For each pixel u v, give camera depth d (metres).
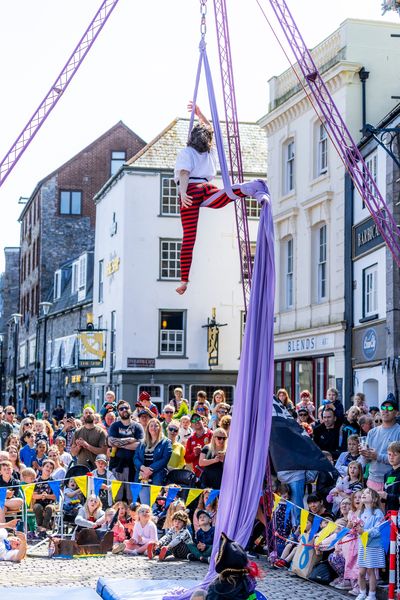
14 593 10.99
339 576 11.49
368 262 24.67
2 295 90.44
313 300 28.38
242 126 42.22
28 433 17.11
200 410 18.53
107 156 57.81
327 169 27.38
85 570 12.72
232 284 39.81
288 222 29.91
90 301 46.16
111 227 42.19
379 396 23.67
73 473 15.61
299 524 13.04
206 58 10.04
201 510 13.62
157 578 11.95
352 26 26.53
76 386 47.91
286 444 13.05
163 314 39.78
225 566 7.69
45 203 57.44
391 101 26.59
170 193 40.16
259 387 10.53
